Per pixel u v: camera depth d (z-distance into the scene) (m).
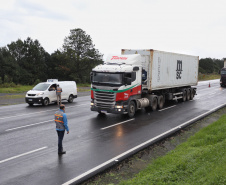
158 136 10.39
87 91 33.16
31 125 12.05
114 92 13.12
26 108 17.69
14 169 6.75
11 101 21.48
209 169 6.03
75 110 16.81
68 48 51.59
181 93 20.73
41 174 6.47
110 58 14.92
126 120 13.52
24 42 53.00
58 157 7.75
